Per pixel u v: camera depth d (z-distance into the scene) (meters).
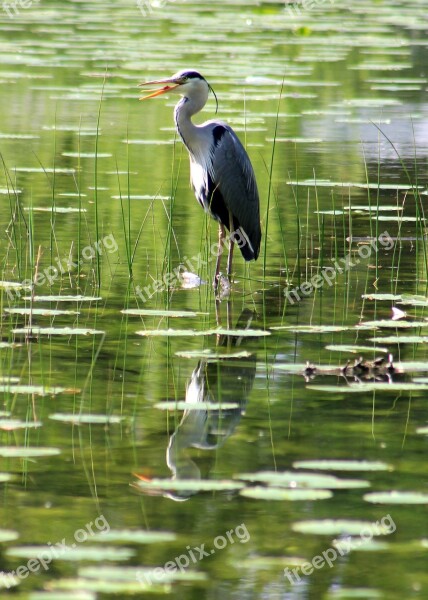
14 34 40.78
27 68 33.59
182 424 9.25
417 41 41.66
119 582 6.57
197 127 15.56
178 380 10.36
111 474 8.20
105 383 10.22
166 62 33.88
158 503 7.75
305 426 9.23
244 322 12.51
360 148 23.50
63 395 9.85
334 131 25.44
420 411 9.67
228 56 36.38
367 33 42.59
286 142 23.95
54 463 8.40
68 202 18.03
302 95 29.42
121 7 50.09
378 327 12.52
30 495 7.83
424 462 8.42
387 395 10.18
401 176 20.86
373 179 20.50
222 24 44.50
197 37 40.50
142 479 8.06
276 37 41.22
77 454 8.55
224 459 8.44
